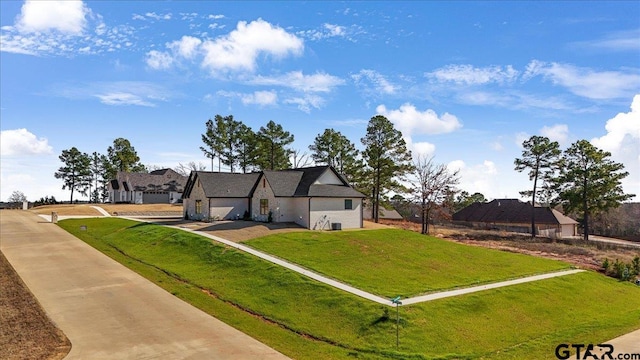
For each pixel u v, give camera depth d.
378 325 17.86
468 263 30.33
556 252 42.28
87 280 23.33
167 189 78.31
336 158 60.53
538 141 58.19
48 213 60.56
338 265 26.22
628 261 38.72
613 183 54.34
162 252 30.45
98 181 100.69
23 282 22.56
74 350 14.35
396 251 31.19
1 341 15.04
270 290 21.86
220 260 26.97
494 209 73.00
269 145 66.44
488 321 19.81
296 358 14.71
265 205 42.31
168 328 16.69
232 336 16.20
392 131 55.69
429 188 54.81
